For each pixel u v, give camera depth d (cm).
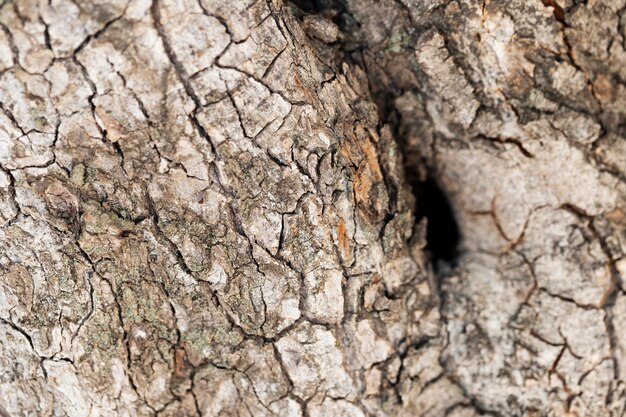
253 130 60
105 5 58
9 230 61
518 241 65
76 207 61
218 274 62
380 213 62
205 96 59
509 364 65
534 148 64
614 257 64
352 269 62
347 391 63
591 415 65
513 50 62
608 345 64
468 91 63
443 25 62
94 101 59
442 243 67
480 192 65
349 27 63
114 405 63
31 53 58
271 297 62
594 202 64
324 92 61
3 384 64
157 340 62
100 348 62
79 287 62
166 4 58
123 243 61
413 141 65
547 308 65
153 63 59
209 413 64
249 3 59
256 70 60
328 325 62
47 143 60
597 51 63
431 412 66
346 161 61
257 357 63
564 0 62
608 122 64
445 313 66
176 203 61
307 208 61
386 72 64
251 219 61
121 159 60
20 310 63
